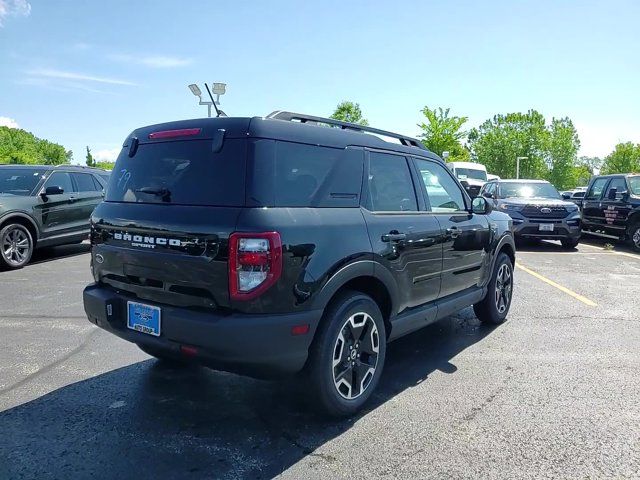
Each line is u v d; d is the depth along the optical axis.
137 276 3.28
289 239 2.89
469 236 4.79
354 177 3.53
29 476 2.68
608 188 13.62
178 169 3.21
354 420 3.38
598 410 3.54
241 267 2.79
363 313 3.44
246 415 3.42
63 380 3.98
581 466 2.83
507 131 70.38
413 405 3.61
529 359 4.58
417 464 2.84
